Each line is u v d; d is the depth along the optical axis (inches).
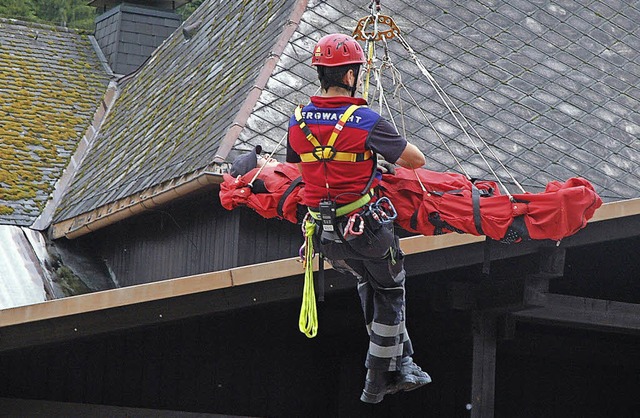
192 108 2454.5
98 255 2605.8
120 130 2797.7
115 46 3257.9
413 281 1802.4
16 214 2578.7
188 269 2252.7
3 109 2883.9
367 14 2448.3
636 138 2407.7
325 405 2068.2
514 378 2197.3
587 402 2246.6
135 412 1863.9
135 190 2285.9
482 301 1723.7
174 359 1948.8
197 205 2244.1
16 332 1601.9
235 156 2044.8
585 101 2459.4
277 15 2498.8
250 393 2005.4
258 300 1596.9
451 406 2116.1
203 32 2893.7
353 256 1074.1
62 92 3043.8
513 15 2632.9
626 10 2787.9
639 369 2272.4
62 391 1843.0
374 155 1053.8
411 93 2300.7
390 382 1165.1
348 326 1935.3
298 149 1057.5
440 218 1107.9
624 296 1993.1
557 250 1641.2
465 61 2442.2
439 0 2586.1
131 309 1599.4
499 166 2191.2
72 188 2674.7
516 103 2379.4
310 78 2250.2
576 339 2117.4
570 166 2260.1
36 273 2425.0
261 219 2107.5
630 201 1657.2
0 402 1779.0
